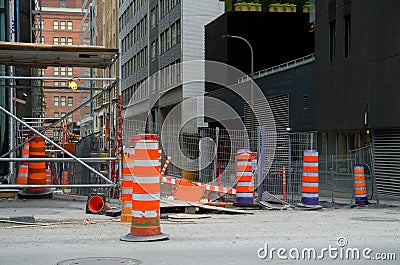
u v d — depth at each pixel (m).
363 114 25.44
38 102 42.03
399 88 23.00
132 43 71.44
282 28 47.41
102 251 8.01
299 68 32.78
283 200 18.09
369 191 23.20
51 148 32.03
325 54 29.08
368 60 25.22
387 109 23.73
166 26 56.88
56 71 105.00
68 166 23.31
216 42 48.38
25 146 17.80
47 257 7.59
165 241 8.88
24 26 37.78
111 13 81.81
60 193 20.14
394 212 15.34
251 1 49.97
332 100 28.28
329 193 24.33
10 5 24.08
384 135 24.48
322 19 29.52
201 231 10.14
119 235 9.59
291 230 10.35
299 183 21.17
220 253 7.85
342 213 14.71
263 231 10.17
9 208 14.26
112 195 16.66
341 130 27.33
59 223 11.39
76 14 122.94
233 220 12.34
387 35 23.84
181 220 12.09
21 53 14.49
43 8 121.75
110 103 15.63
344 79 27.23
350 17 27.19
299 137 25.52
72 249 8.17
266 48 47.09
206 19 52.53
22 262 7.27
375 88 24.66
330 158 25.95
